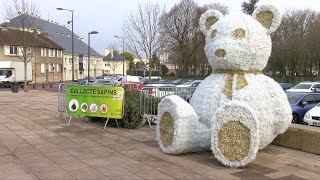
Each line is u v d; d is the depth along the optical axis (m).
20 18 39.59
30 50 49.91
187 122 7.44
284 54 45.41
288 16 48.53
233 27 7.51
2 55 54.03
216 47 7.51
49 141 9.09
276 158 7.70
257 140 6.71
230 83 7.51
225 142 6.91
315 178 6.36
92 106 11.20
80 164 7.02
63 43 74.69
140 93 11.38
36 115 14.13
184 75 44.56
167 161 7.26
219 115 6.93
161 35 42.06
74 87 11.45
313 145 8.16
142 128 11.15
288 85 29.83
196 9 42.28
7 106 18.03
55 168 6.74
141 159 7.41
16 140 9.16
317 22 46.34
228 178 6.26
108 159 7.40
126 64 93.12
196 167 6.88
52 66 66.19
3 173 6.41
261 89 7.45
